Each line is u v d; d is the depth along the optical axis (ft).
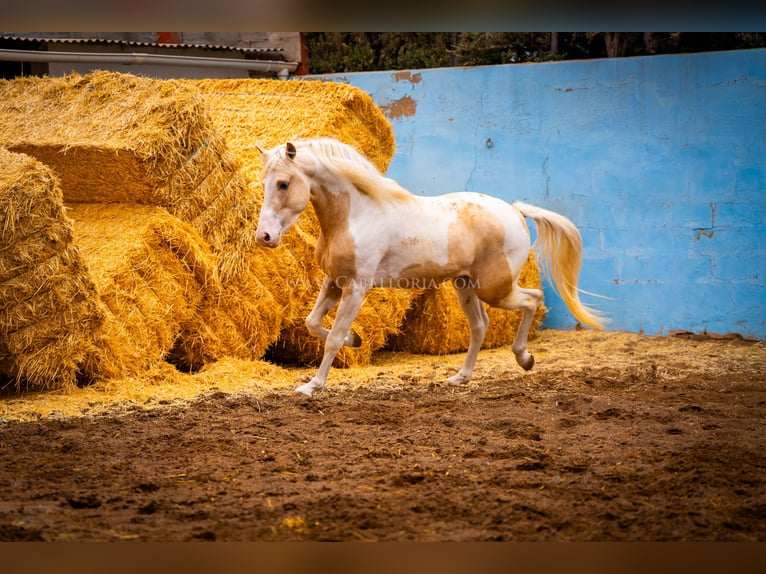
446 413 19.97
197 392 22.02
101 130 24.06
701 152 32.81
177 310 23.73
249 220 25.27
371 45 44.62
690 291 33.24
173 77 38.81
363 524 12.32
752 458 15.89
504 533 12.06
